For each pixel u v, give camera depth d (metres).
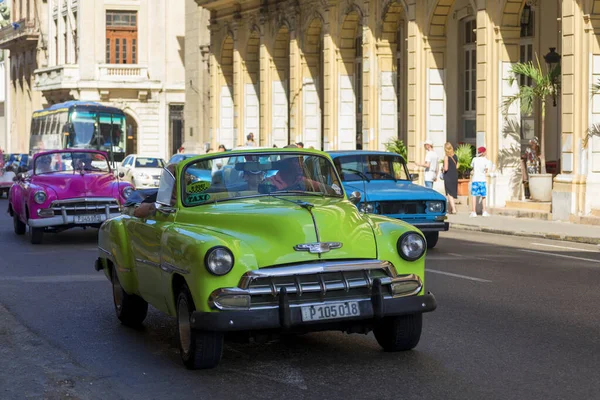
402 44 36.81
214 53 48.28
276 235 8.26
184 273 8.38
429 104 31.20
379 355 9.00
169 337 10.28
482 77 27.59
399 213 17.58
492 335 9.82
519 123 27.42
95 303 12.58
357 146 38.84
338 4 36.53
